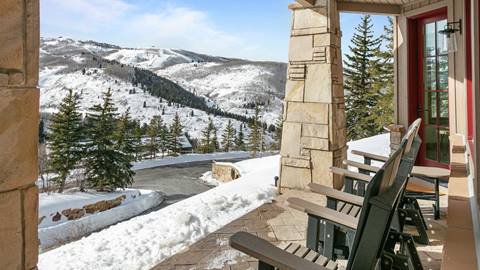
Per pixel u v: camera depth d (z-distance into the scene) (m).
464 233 1.68
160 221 3.18
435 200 2.76
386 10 4.40
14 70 0.72
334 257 1.78
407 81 4.40
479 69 1.95
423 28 4.27
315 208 1.56
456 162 3.05
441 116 4.03
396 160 1.07
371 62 20.03
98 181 18.12
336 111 3.98
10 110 0.71
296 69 4.09
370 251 0.89
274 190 4.27
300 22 4.07
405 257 1.36
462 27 3.54
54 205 13.01
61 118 18.84
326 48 3.88
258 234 2.70
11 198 0.71
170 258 2.30
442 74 4.02
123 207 14.45
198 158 30.75
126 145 21.52
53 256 2.54
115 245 2.66
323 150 3.89
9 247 0.71
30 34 0.75
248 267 2.15
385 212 0.87
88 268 2.28
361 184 2.53
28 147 0.75
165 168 24.78
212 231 2.83
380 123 17.98
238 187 4.53
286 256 0.98
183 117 54.22
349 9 4.23
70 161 18.52
